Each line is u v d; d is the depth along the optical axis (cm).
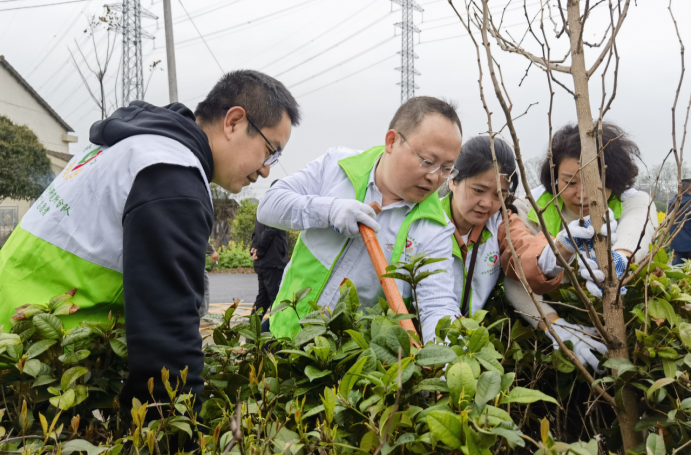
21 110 2709
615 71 112
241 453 93
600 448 138
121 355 120
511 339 161
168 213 117
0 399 120
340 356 114
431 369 112
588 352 154
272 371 125
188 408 106
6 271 131
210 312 737
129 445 115
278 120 157
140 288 114
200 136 144
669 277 153
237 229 1947
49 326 118
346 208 173
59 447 94
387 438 91
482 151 180
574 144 178
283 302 145
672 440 114
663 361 114
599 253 126
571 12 125
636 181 193
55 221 131
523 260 171
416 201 183
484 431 81
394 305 154
